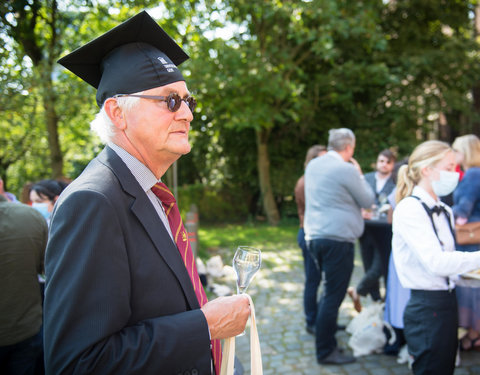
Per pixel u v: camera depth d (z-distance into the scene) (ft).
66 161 34.47
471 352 10.27
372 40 28.55
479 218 10.27
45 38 20.24
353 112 34.45
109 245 2.81
